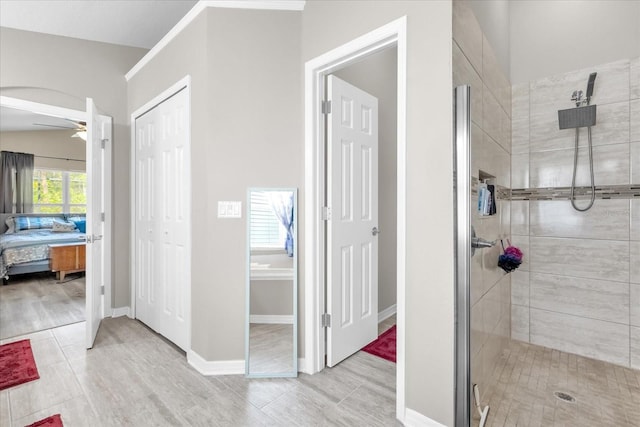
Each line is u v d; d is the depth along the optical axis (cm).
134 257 316
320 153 212
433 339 154
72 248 481
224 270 211
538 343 260
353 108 239
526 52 265
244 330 212
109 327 291
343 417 167
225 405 176
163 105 266
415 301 160
